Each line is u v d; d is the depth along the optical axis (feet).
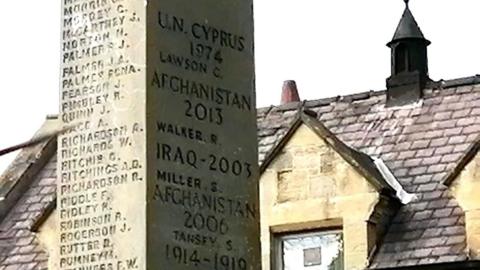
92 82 56.03
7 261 95.91
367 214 82.84
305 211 84.79
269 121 94.73
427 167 86.48
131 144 54.65
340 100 94.84
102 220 54.90
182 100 55.67
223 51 57.36
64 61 56.90
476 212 80.38
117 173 54.80
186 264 54.80
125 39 55.52
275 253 85.56
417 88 92.43
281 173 85.71
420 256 80.94
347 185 83.82
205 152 56.08
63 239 55.77
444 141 88.22
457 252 80.28
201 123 56.13
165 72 55.36
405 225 83.10
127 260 54.03
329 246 84.43
